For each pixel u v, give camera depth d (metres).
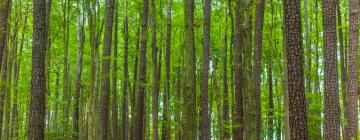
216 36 27.95
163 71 28.70
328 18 11.86
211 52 26.27
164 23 25.86
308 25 25.19
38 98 11.69
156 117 18.58
